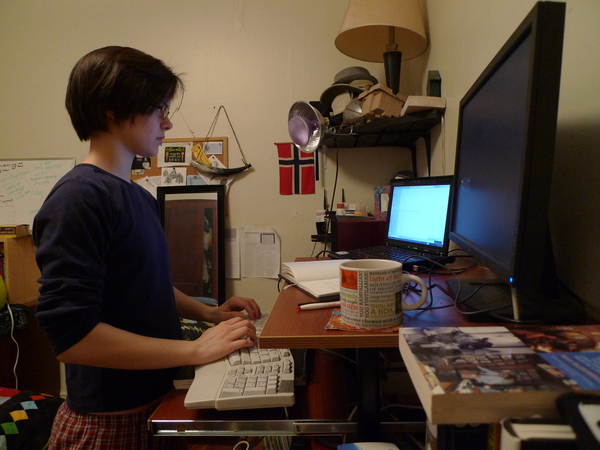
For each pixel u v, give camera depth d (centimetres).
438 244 111
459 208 86
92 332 63
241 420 60
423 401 32
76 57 210
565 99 64
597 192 56
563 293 62
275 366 67
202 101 203
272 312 65
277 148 198
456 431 35
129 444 72
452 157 127
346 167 194
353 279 54
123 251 72
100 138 76
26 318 191
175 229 198
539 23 42
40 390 201
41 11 212
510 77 54
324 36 195
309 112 164
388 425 65
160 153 203
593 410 26
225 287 198
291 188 197
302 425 60
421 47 163
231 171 197
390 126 148
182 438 85
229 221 202
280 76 198
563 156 65
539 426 27
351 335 52
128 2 206
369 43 167
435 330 43
